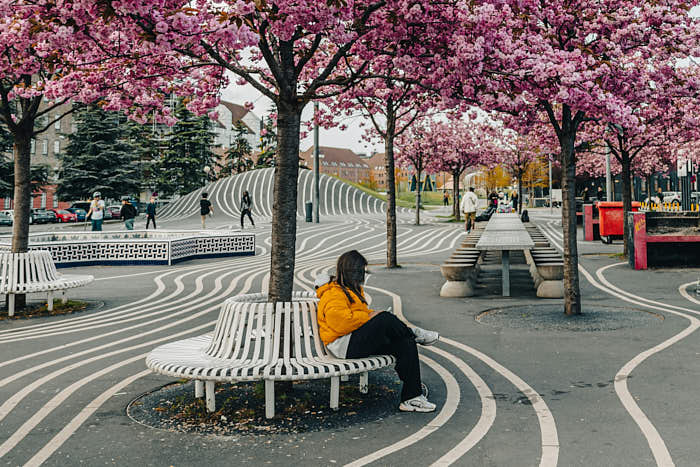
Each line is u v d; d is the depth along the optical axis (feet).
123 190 180.24
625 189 58.34
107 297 41.47
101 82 27.32
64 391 19.15
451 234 93.76
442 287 39.37
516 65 22.11
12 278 34.14
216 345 17.39
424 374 20.43
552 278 37.58
